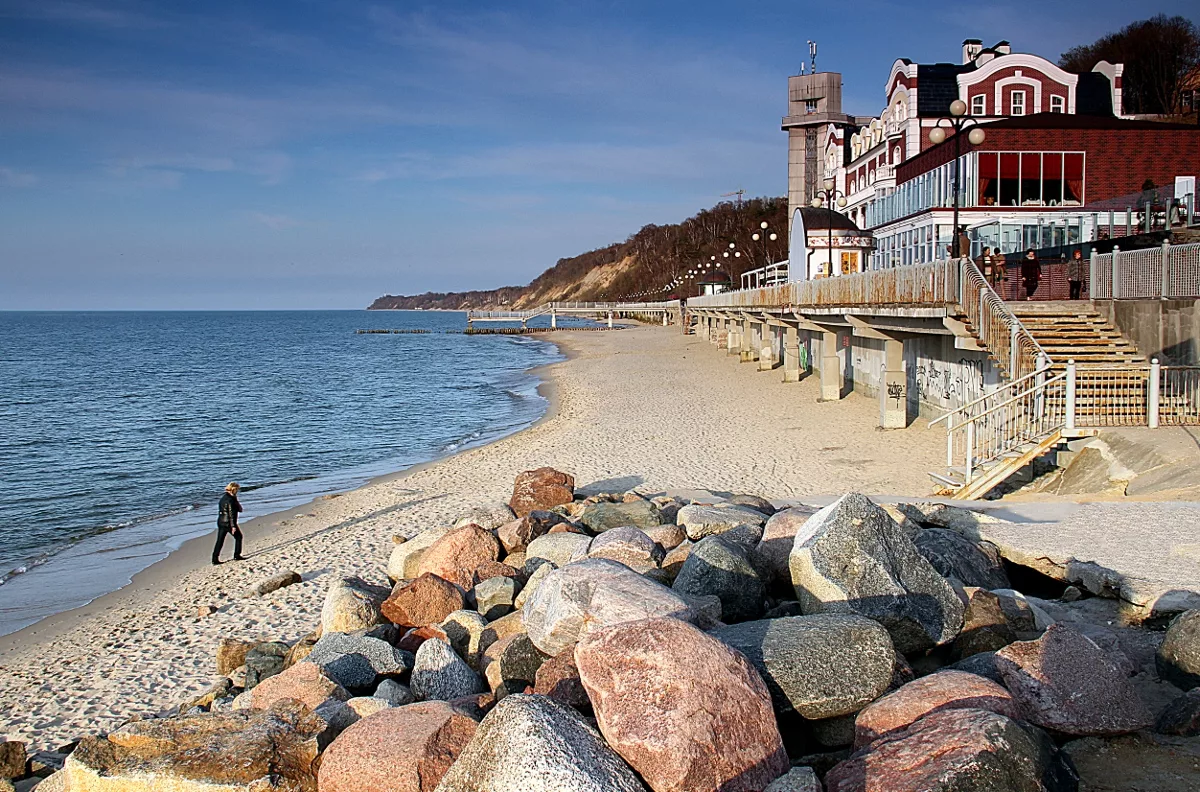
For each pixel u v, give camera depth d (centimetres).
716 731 458
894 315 2119
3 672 1170
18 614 1434
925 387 2538
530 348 9381
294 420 3944
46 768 840
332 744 557
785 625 595
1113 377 1589
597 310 12712
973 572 859
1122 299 1886
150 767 562
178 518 2103
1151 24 7344
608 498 1590
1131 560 849
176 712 968
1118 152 3231
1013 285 2281
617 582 656
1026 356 1541
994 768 412
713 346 6675
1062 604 813
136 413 4262
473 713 629
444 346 10781
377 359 8500
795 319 3547
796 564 701
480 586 977
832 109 7262
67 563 1733
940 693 508
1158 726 525
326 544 1705
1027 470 1561
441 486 2200
